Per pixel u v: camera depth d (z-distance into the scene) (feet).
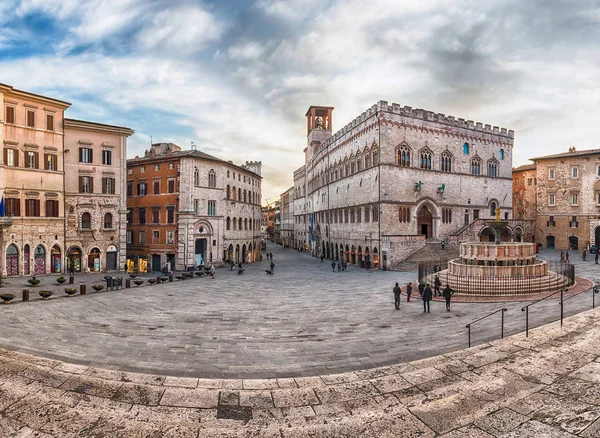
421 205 207.41
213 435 32.63
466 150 226.99
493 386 40.42
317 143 335.88
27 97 153.48
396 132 201.36
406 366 48.37
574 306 78.74
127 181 215.10
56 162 162.91
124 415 36.14
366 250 211.00
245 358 56.08
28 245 154.10
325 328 73.46
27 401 38.47
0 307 89.81
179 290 126.41
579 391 38.32
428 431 32.68
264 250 388.78
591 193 239.71
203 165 205.26
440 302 94.63
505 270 106.11
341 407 37.99
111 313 88.58
